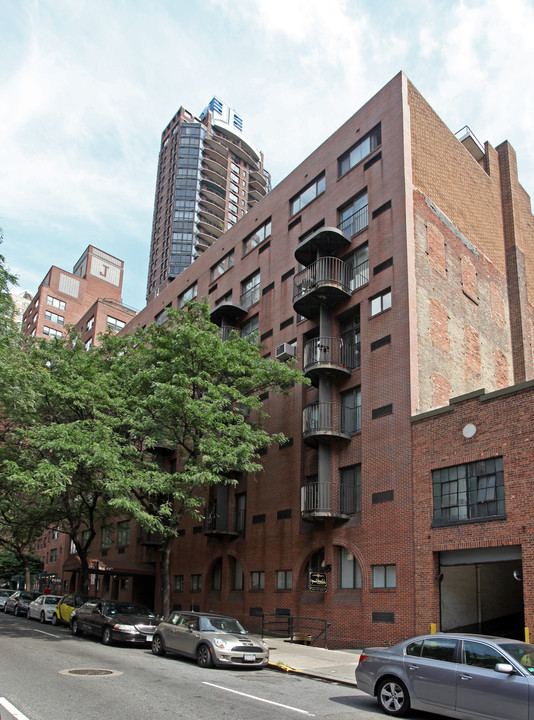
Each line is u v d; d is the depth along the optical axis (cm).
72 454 2131
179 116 12900
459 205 2803
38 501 2883
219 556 2944
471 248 2814
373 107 2647
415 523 1922
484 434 1778
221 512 2903
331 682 1375
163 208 12281
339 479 2316
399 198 2361
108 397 2347
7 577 6025
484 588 2019
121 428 2622
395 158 2439
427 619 1800
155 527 2238
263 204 3325
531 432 1648
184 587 3225
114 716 880
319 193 2877
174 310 2478
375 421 2186
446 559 1823
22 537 3650
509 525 1644
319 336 2595
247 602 2658
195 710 947
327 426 2336
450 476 1862
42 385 2267
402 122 2459
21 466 2309
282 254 3025
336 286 2409
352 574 2167
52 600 2919
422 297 2284
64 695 1023
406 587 1892
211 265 3778
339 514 2209
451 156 2828
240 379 2355
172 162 12475
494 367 2772
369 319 2347
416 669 994
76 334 2831
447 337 2402
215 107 13288
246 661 1488
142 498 2359
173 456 3497
